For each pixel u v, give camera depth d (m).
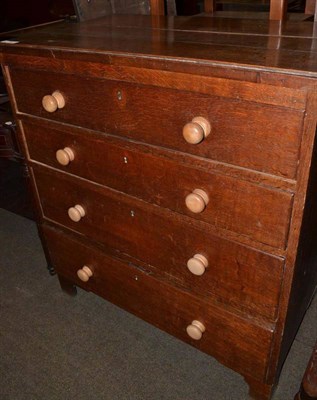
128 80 0.84
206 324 1.07
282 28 1.02
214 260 0.95
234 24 1.11
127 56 0.80
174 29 1.06
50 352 1.32
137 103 0.86
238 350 1.04
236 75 0.69
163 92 0.80
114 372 1.24
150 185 0.96
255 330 0.97
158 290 1.12
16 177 1.61
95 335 1.37
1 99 1.56
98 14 1.35
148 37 0.96
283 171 0.73
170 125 0.83
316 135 0.68
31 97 1.07
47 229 1.35
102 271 1.26
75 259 1.33
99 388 1.20
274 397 1.15
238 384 1.19
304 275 0.98
